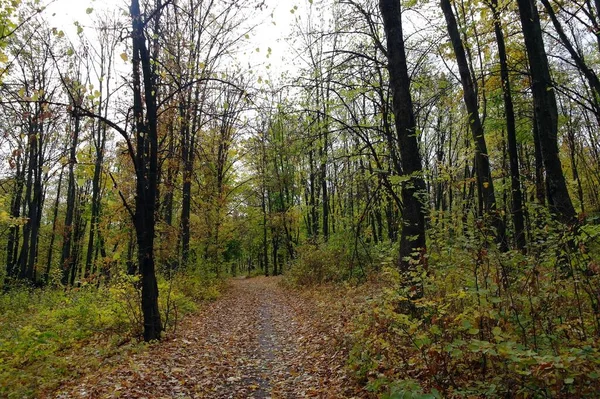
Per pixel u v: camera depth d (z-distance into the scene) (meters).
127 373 6.82
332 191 25.94
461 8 12.85
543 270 4.78
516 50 15.34
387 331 5.41
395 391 3.71
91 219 25.14
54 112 8.61
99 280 14.87
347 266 18.39
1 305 16.20
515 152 11.94
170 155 15.52
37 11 8.88
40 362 7.84
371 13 11.66
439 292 5.50
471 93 10.73
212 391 6.27
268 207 38.62
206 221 21.75
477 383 3.96
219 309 15.45
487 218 5.97
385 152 13.07
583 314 4.62
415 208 7.97
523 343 4.07
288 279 24.61
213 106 14.80
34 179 24.09
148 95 9.91
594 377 3.23
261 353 8.80
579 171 18.77
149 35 10.23
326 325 9.69
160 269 18.00
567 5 12.19
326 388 5.88
